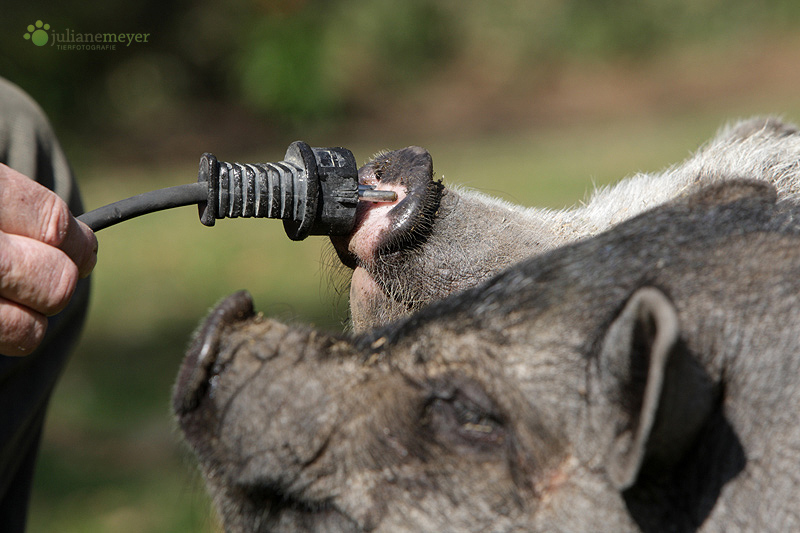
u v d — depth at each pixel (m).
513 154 55.12
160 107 67.75
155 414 25.53
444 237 10.34
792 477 7.16
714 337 7.37
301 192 8.67
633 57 80.38
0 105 12.00
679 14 81.00
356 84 75.69
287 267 38.16
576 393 7.35
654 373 6.39
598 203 12.35
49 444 23.98
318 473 7.73
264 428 7.79
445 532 7.47
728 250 7.81
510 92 76.50
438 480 7.55
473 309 8.00
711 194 8.59
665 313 6.43
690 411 6.88
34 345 7.33
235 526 8.16
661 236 7.98
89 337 31.61
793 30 79.94
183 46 70.94
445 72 79.56
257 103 66.88
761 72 72.81
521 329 7.68
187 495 20.92
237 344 7.94
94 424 25.05
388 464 7.64
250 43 68.25
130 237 44.16
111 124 64.50
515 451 7.49
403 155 10.66
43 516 20.34
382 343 8.12
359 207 10.13
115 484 21.86
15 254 6.99
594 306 7.58
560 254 8.10
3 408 11.03
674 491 7.25
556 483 7.36
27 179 7.18
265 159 58.12
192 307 34.25
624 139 57.16
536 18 81.44
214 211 8.45
